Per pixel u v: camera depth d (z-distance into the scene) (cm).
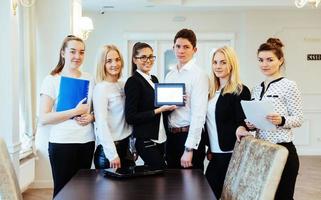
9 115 394
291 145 263
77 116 283
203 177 242
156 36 832
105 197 197
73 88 282
